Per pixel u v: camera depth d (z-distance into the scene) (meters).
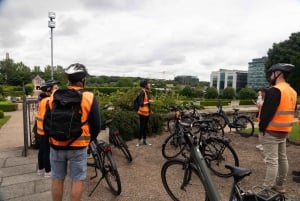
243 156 6.19
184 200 3.75
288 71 3.81
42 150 4.46
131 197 3.98
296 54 38.88
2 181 4.49
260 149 6.67
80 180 2.89
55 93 2.79
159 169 5.24
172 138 5.95
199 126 6.24
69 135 2.68
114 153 6.27
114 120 7.58
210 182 3.04
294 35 41.31
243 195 2.63
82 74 2.87
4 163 5.41
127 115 7.92
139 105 6.93
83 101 2.75
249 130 9.58
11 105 19.91
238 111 11.89
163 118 9.26
